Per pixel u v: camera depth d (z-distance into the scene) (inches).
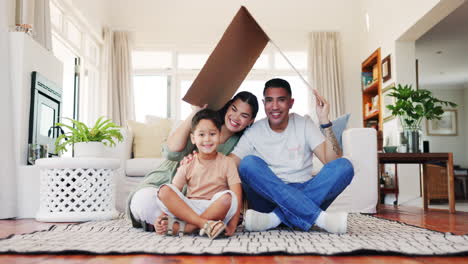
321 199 71.0
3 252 51.0
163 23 266.5
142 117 270.7
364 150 131.4
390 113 214.4
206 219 63.0
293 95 268.5
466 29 237.6
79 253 50.6
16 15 133.1
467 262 45.8
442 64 311.1
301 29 266.5
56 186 100.5
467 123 382.9
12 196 109.0
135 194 75.3
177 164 80.7
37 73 122.6
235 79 76.2
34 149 115.5
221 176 69.8
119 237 64.2
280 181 70.6
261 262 45.8
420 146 158.4
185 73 270.2
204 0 268.7
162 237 64.2
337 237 63.8
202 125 68.3
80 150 104.7
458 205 213.0
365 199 130.6
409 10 193.2
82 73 224.5
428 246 54.5
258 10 268.4
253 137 79.2
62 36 198.4
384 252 50.0
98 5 243.6
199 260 46.8
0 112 109.7
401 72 209.3
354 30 266.8
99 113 250.8
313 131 79.0
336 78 258.5
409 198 200.2
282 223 77.7
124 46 259.1
